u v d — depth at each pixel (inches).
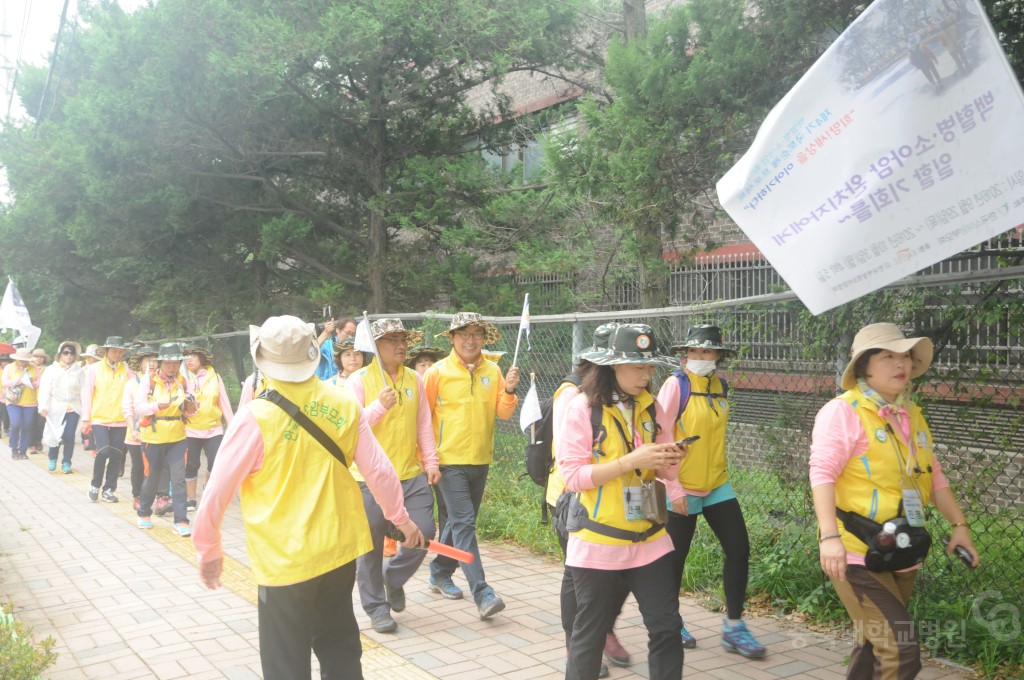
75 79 773.9
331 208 609.6
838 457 139.3
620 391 151.9
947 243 127.7
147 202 577.0
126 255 642.8
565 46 498.6
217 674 195.0
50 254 732.7
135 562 305.6
